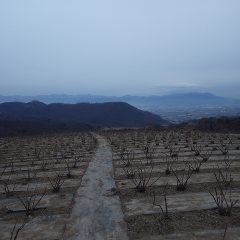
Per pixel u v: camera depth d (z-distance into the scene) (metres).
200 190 9.41
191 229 6.69
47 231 7.00
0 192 10.40
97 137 30.78
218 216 7.30
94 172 12.77
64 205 8.66
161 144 20.95
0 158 18.53
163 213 7.39
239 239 6.14
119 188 10.05
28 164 15.77
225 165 12.83
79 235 6.75
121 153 16.61
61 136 36.53
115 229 6.95
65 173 12.79
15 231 7.05
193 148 17.81
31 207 8.45
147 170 12.45
